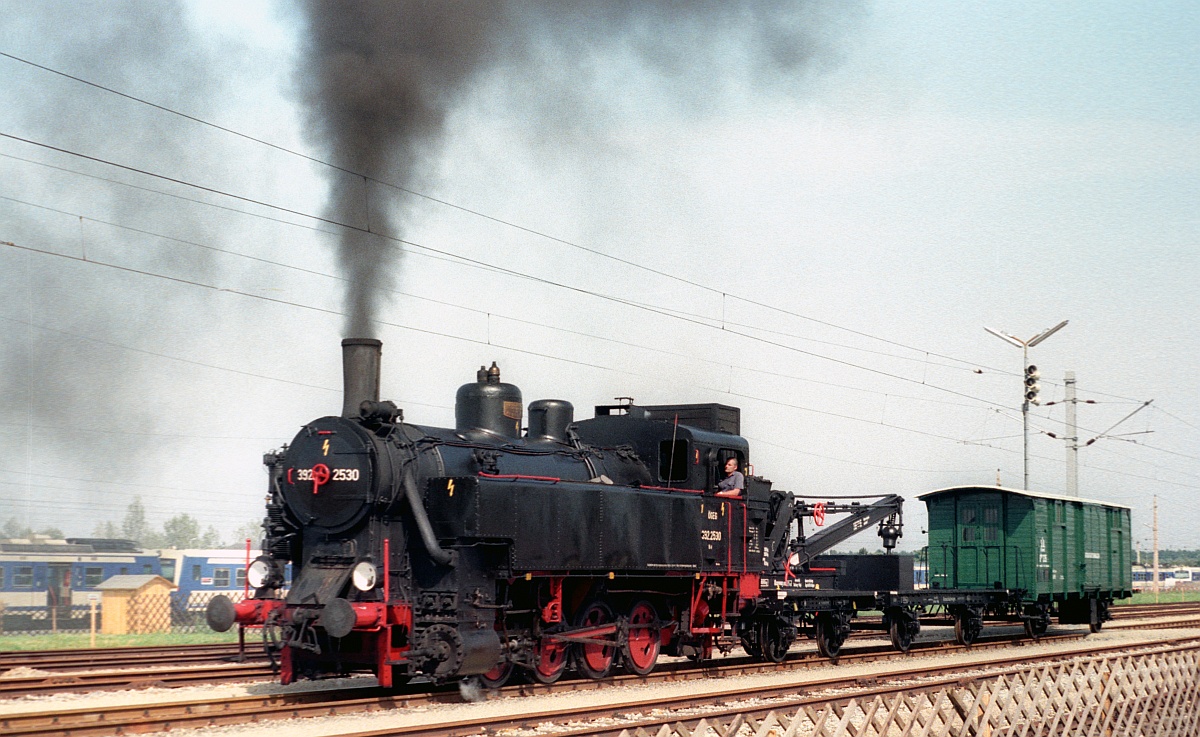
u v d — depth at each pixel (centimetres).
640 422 1830
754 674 1806
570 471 1636
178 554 4294
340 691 1427
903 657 2162
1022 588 2655
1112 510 3212
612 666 1739
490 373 1644
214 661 1816
